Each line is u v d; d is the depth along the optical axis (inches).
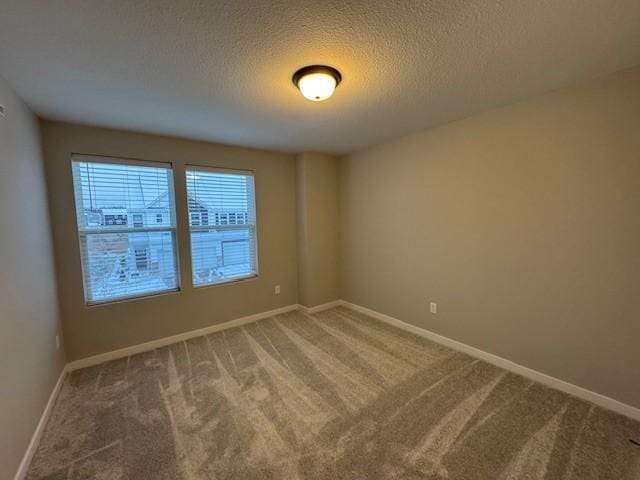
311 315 151.4
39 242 81.3
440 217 112.1
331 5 46.3
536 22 51.1
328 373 94.3
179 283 122.9
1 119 62.6
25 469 58.8
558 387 83.7
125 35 52.6
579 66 66.8
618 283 72.4
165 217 119.3
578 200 77.5
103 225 105.8
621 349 72.7
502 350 96.3
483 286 100.2
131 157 109.2
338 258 164.6
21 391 61.4
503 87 77.0
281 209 153.1
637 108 67.5
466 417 72.6
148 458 61.7
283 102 83.7
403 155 124.3
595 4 46.7
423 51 59.8
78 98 77.9
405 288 129.3
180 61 61.7
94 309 103.9
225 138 121.1
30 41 53.2
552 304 84.0
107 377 94.2
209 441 66.1
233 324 137.6
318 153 152.7
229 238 138.0
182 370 97.8
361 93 79.0
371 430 68.7
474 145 99.0
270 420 72.6
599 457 60.0
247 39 54.6
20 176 71.0
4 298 57.1
